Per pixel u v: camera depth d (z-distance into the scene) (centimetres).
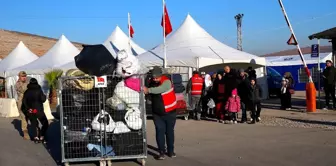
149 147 1013
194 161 834
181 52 1936
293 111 1669
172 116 867
